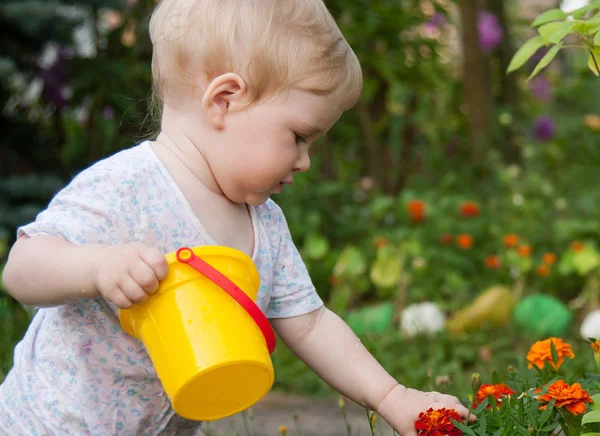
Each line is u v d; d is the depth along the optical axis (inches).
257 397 66.6
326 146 281.9
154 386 76.3
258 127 72.4
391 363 165.5
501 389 76.7
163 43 76.2
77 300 68.7
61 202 72.9
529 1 461.4
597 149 364.8
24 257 69.7
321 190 251.4
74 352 74.9
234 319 65.3
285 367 167.2
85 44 255.1
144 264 64.1
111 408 75.3
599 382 80.7
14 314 175.6
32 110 238.7
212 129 73.9
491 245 238.7
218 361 63.4
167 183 74.4
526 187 275.0
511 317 194.7
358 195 273.1
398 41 274.4
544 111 407.5
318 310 83.6
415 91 302.5
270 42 71.6
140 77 243.6
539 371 81.9
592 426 70.7
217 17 73.1
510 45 364.2
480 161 304.5
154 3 247.6
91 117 243.9
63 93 234.7
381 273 217.2
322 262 233.8
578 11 83.6
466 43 309.6
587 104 421.1
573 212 265.7
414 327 189.6
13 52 215.5
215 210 75.9
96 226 71.3
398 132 316.5
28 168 219.3
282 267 83.1
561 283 230.2
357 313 203.0
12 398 77.8
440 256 229.3
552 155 345.1
